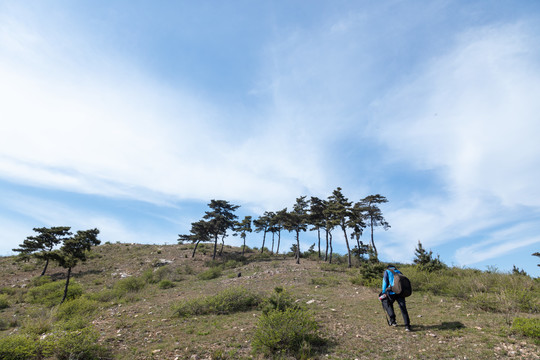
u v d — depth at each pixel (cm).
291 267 2722
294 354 538
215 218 4353
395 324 670
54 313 1098
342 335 630
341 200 3659
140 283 2159
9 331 1039
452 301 927
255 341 567
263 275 2194
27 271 3144
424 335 589
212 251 4719
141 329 765
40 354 573
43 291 2075
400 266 1762
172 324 808
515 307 749
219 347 595
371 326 690
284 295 907
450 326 638
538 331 516
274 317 612
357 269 2438
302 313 657
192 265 3581
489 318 684
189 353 564
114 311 1115
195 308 948
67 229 2695
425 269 1524
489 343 513
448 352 491
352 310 881
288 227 3906
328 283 1582
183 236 4312
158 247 4784
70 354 543
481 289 982
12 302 1952
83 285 2575
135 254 4088
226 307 935
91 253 3862
